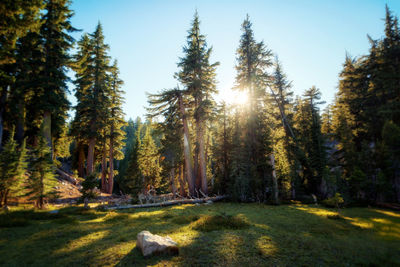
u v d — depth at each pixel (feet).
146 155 130.00
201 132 79.36
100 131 93.50
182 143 82.23
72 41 78.43
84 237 25.63
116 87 110.32
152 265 16.99
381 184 63.82
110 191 97.30
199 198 72.28
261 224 33.22
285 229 30.40
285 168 74.79
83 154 110.63
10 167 43.27
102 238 25.22
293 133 82.43
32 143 79.61
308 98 99.91
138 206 57.00
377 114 73.67
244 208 54.19
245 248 21.24
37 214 37.96
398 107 69.67
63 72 75.41
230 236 25.34
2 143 65.72
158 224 33.06
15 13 45.57
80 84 92.84
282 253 20.20
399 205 59.88
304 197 80.02
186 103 86.43
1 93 60.80
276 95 89.04
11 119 66.90
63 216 39.01
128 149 197.06
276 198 65.36
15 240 24.32
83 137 90.84
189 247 21.30
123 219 37.63
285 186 73.72
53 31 74.23
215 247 21.31
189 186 75.00
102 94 96.17
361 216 44.19
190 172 76.13
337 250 21.42
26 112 74.43
